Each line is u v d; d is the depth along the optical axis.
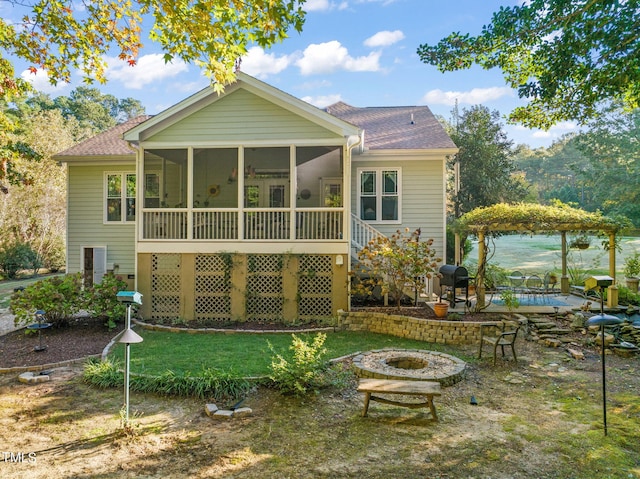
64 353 8.70
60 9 7.45
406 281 10.95
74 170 14.80
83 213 14.77
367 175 14.12
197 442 4.91
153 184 14.68
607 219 11.04
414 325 9.99
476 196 22.33
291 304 11.61
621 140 29.73
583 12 8.70
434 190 13.82
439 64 10.69
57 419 5.57
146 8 7.09
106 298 10.89
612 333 9.32
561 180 61.72
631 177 28.77
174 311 11.88
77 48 7.95
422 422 5.45
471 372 7.50
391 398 6.35
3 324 12.02
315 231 11.77
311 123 11.57
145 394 6.43
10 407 5.97
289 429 5.25
